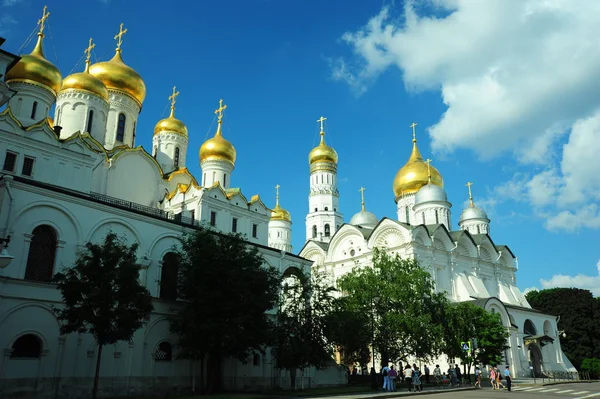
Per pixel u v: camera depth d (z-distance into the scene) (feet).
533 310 253.44
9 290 95.25
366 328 143.13
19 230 100.17
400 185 293.43
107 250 94.48
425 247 218.79
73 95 159.12
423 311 152.25
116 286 94.79
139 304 94.53
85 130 157.48
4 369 92.32
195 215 160.66
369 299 149.07
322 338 136.05
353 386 157.58
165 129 206.08
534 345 241.76
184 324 110.93
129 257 96.43
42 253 104.63
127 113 183.21
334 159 318.86
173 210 168.14
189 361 124.57
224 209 169.07
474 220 302.66
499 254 263.70
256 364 143.02
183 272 116.26
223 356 124.36
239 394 117.29
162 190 175.22
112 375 107.65
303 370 143.54
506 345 201.46
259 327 113.09
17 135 123.85
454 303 188.85
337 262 242.78
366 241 231.91
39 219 103.96
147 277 121.08
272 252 155.94
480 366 210.79
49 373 98.43
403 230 217.15
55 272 103.91
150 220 124.77
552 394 122.01
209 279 113.39
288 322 130.62
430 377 186.50
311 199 309.83
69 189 130.82
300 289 142.41
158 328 119.14
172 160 203.41
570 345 290.56
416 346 144.36
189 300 118.32
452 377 159.02
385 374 133.18
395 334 145.48
